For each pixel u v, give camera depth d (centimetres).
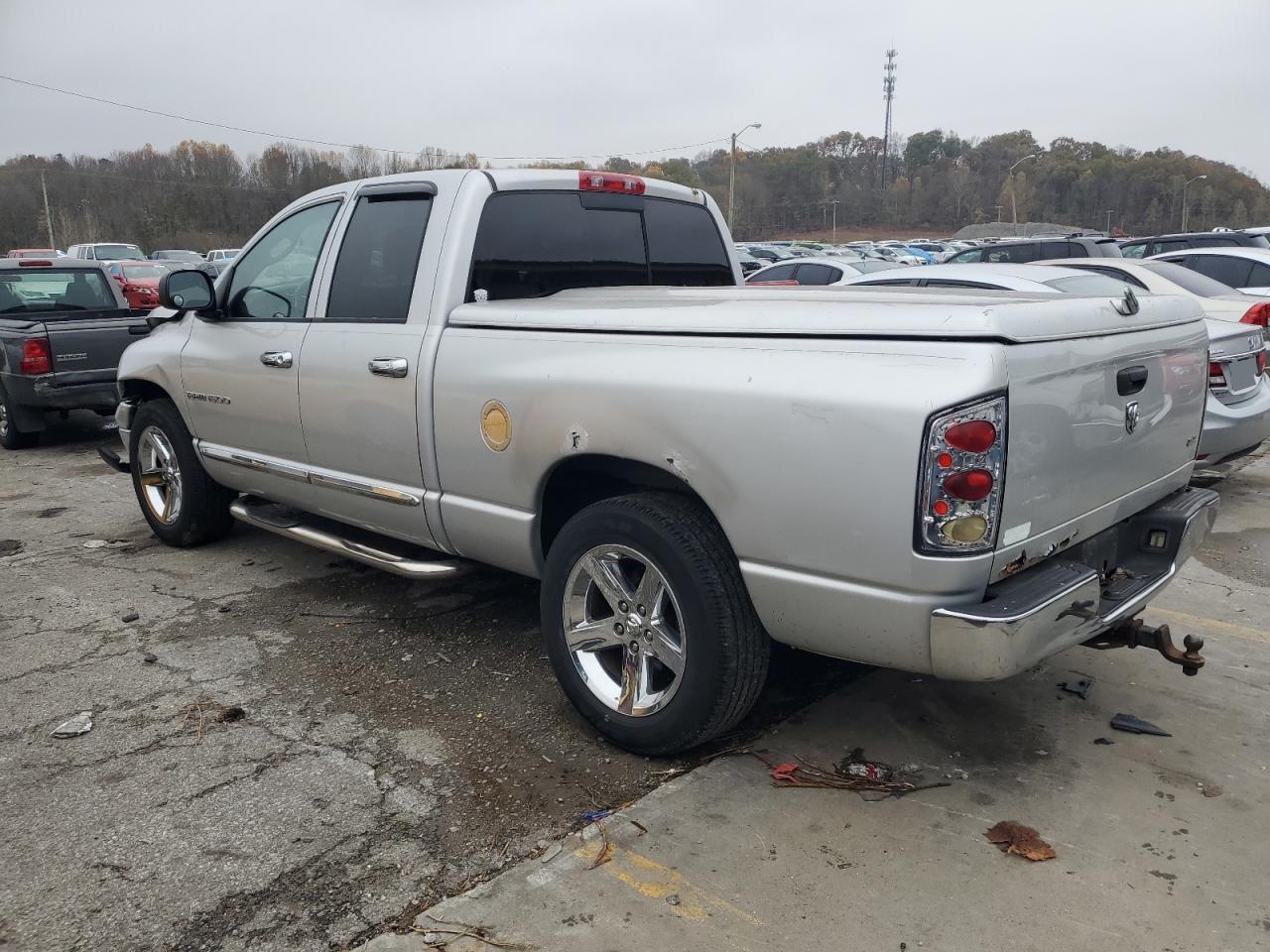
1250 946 240
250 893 263
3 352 890
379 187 418
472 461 367
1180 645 425
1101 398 291
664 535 304
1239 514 639
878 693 379
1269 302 739
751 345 287
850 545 266
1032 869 271
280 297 462
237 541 592
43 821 297
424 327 382
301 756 335
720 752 336
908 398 252
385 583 513
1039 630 260
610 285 446
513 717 364
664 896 260
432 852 281
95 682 396
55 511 685
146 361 548
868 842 283
